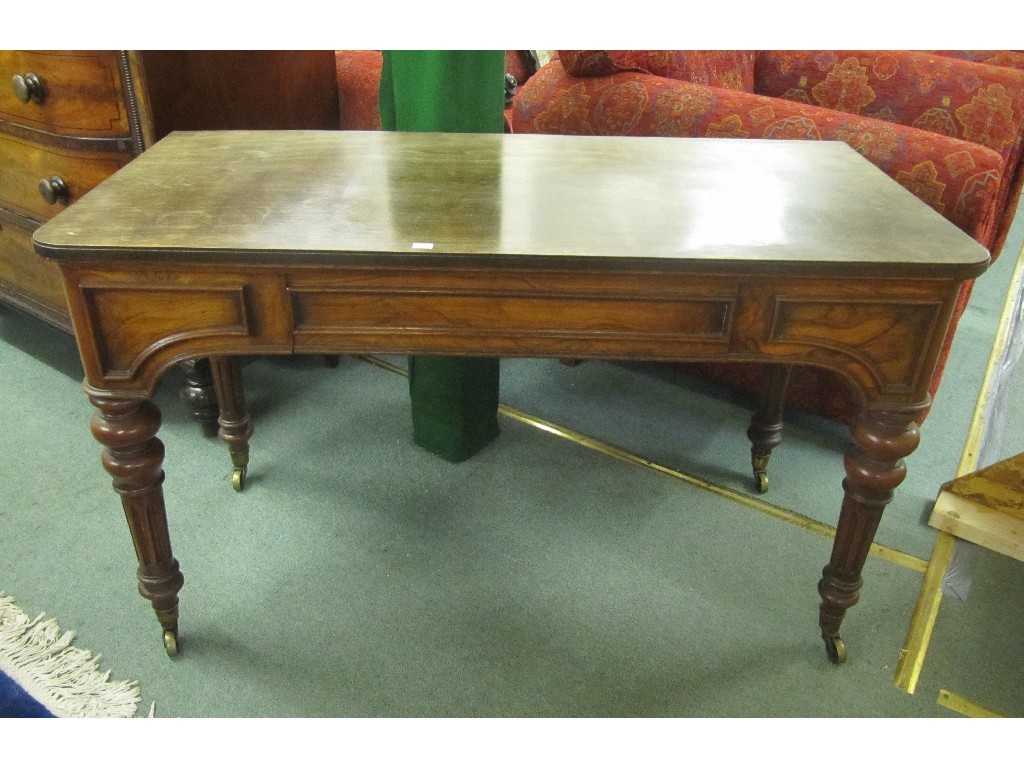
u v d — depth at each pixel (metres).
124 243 0.97
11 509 1.64
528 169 1.30
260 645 1.36
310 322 1.06
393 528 1.63
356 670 1.31
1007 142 2.19
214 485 1.75
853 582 1.27
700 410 2.07
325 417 2.00
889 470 1.16
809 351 1.06
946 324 1.03
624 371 2.25
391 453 1.87
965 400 2.19
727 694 1.29
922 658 1.36
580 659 1.34
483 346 1.08
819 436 1.99
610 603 1.46
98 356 1.06
